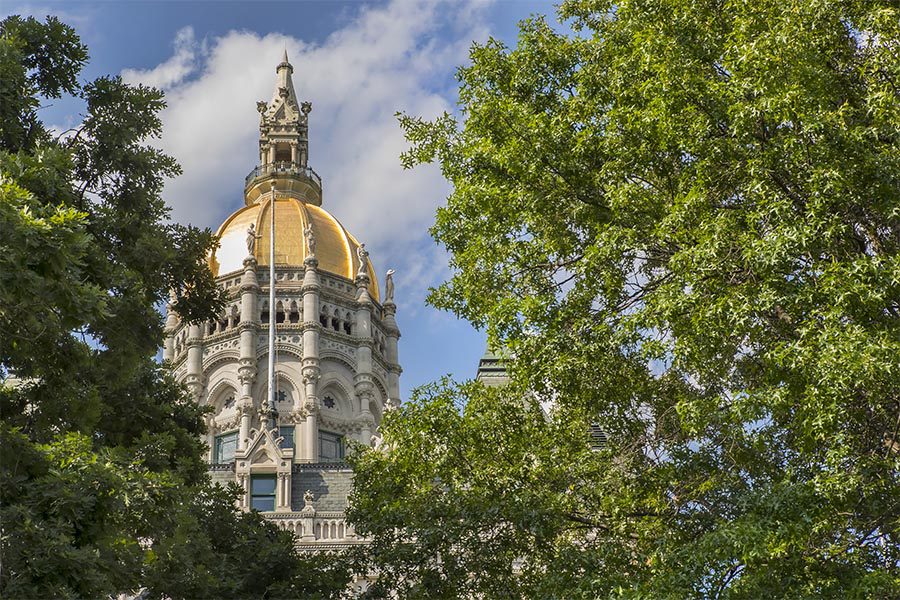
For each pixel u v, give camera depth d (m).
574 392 28.33
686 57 26.20
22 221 20.47
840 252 24.92
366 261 103.62
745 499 24.11
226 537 35.75
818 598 22.75
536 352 27.66
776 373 24.55
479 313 30.89
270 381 85.00
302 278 99.31
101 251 28.75
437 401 31.73
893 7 25.39
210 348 95.75
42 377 28.16
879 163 23.89
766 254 23.41
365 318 100.06
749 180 25.69
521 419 31.41
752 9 26.03
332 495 58.38
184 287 36.16
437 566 31.39
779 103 24.03
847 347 21.89
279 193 111.31
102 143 31.64
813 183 23.80
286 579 34.94
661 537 26.02
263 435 60.06
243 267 98.06
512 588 29.77
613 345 26.72
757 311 24.27
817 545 24.75
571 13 32.41
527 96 31.31
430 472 31.75
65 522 23.53
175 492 27.42
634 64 27.77
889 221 25.83
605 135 27.80
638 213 27.08
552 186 29.06
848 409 24.22
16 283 20.67
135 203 32.53
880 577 22.25
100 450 26.16
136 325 30.19
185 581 30.86
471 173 30.67
